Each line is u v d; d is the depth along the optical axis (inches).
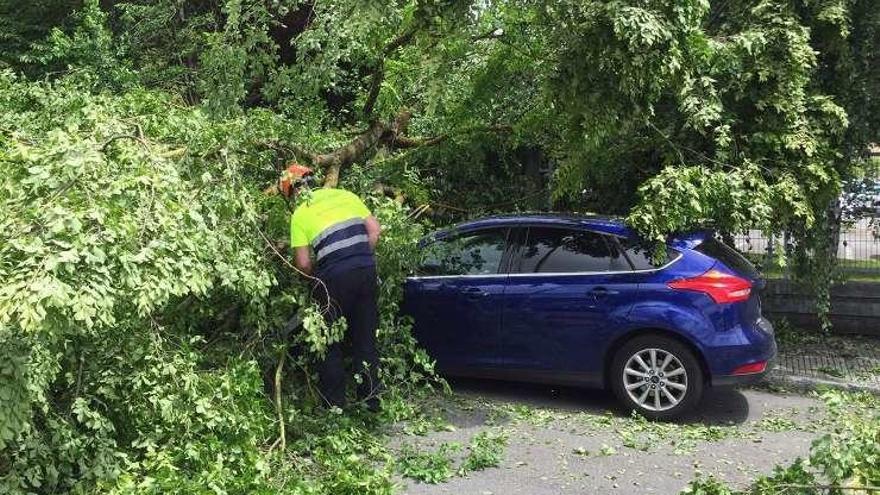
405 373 236.5
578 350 245.9
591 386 247.9
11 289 109.7
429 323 264.1
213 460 163.5
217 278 186.1
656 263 238.2
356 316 218.5
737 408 258.4
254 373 185.5
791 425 237.5
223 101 263.4
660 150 291.9
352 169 278.7
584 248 249.3
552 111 280.8
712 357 230.1
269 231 216.5
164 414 157.2
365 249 217.3
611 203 331.3
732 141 273.9
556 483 186.2
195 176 192.4
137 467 152.7
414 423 224.8
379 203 252.5
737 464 201.3
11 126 215.5
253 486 163.6
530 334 251.0
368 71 320.5
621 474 193.0
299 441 193.5
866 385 273.4
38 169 131.7
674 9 214.1
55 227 117.8
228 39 281.4
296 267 210.4
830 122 284.8
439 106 305.1
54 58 387.9
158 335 167.6
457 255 265.1
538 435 223.0
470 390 272.7
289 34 335.3
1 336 118.7
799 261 318.0
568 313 246.2
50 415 145.0
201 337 182.5
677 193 236.5
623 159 309.3
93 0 390.0
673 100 278.2
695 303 232.4
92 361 156.9
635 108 232.8
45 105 229.1
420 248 259.9
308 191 215.3
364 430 213.8
